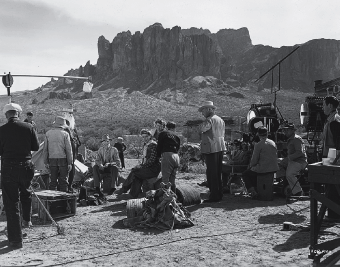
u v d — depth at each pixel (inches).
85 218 303.4
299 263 190.5
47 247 228.1
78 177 448.8
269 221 281.4
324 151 277.1
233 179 430.3
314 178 197.8
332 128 262.2
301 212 308.3
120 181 470.3
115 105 7460.6
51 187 356.2
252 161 368.8
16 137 237.1
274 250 212.4
